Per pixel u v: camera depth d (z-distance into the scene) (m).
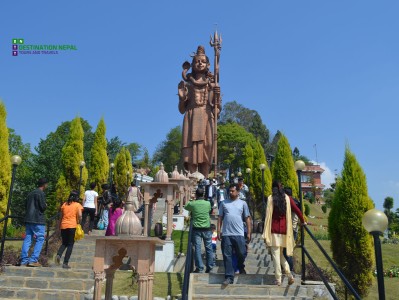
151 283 5.59
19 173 37.44
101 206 16.86
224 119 77.06
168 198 12.25
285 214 8.45
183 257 11.52
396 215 50.50
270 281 8.76
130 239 5.38
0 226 14.56
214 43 30.88
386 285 13.54
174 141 75.19
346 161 12.84
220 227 8.80
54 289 8.88
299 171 10.42
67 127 49.09
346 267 11.90
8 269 9.64
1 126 15.41
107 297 5.77
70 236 10.52
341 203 12.41
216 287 8.13
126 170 29.20
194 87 29.66
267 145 75.12
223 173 36.47
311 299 7.86
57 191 21.66
